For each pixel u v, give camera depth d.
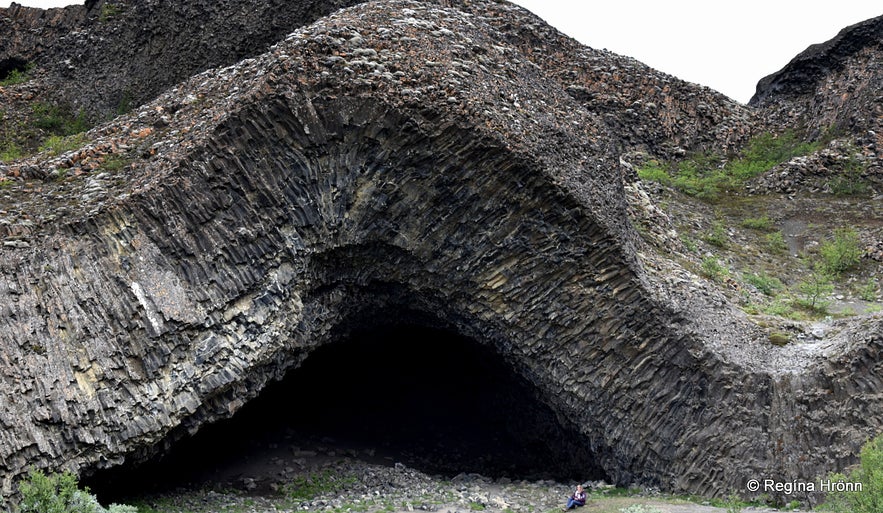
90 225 15.48
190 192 16.34
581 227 18.61
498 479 19.50
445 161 18.02
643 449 18.27
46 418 13.67
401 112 17.70
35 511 12.34
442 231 18.42
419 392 23.09
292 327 17.25
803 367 17.55
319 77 17.64
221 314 16.12
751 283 27.33
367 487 18.02
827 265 30.22
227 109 17.30
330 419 22.25
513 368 19.39
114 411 14.45
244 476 18.25
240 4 34.75
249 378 16.66
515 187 18.30
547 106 20.69
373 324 19.88
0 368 13.64
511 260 18.62
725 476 17.36
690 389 18.09
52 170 17.70
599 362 18.59
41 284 14.68
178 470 17.98
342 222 17.75
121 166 17.53
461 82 18.77
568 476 19.88
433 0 34.19
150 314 15.20
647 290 18.56
